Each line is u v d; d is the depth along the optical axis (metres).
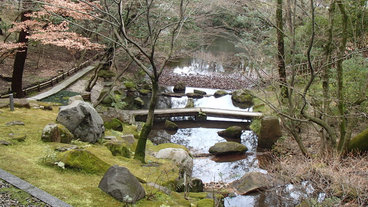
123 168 4.81
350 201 5.78
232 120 15.22
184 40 11.95
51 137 6.35
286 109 9.80
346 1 8.68
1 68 17.02
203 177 8.89
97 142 7.61
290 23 8.17
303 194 6.52
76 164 5.28
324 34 9.82
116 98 14.92
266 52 11.76
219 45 25.86
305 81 10.60
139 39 13.70
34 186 4.28
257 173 8.12
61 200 4.05
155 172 6.57
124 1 10.48
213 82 22.45
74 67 19.47
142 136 7.14
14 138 6.03
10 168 4.82
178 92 19.92
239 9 11.00
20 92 12.77
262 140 11.55
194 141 12.37
